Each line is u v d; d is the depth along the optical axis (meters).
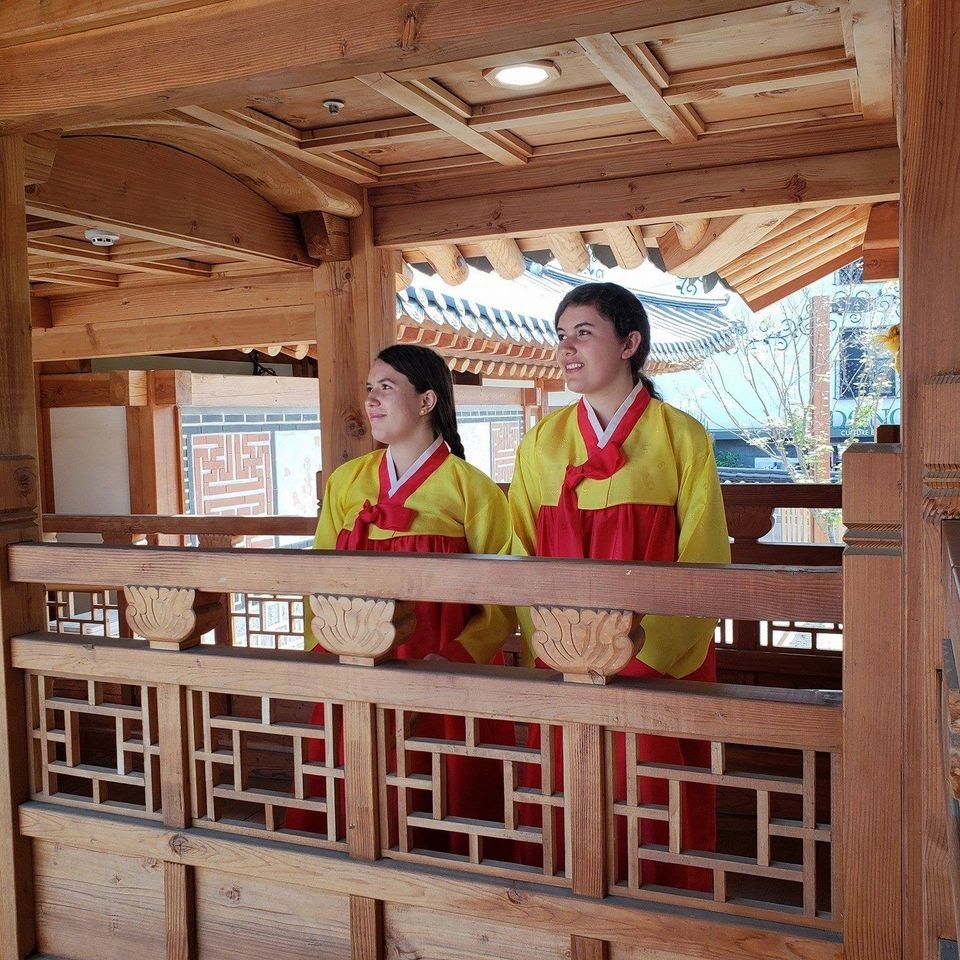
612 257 4.12
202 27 1.83
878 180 3.08
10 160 2.16
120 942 2.07
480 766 2.30
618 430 2.18
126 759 2.06
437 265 4.05
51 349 4.89
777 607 1.54
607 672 1.64
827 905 2.36
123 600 3.71
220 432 7.16
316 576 1.84
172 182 2.99
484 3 1.62
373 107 2.81
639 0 1.52
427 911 1.79
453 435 2.49
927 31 1.33
